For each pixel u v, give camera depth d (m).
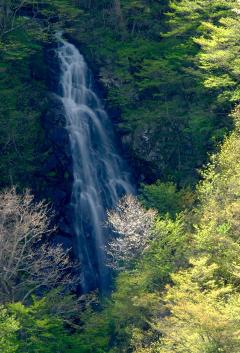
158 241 53.03
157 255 51.03
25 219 54.62
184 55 76.94
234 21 67.38
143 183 77.31
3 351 43.47
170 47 82.69
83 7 90.88
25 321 48.19
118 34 88.12
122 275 52.44
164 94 81.25
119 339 52.31
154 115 79.56
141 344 47.53
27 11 87.56
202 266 44.53
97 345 52.59
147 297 48.09
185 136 78.75
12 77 77.56
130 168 80.81
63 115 79.88
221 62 68.44
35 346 48.59
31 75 80.62
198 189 62.47
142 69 82.69
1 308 46.53
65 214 74.44
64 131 78.75
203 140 76.88
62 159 76.88
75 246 73.69
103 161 80.69
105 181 79.62
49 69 83.12
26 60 79.81
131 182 80.06
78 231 74.88
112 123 83.00
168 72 78.50
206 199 58.53
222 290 41.25
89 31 88.31
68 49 87.12
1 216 53.38
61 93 82.81
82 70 86.38
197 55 74.56
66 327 57.94
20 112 74.06
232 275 46.97
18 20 80.56
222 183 57.69
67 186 75.88
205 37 80.25
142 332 48.47
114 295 52.12
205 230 50.25
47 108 78.94
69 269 71.62
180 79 78.62
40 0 84.56
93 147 81.12
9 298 51.72
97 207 77.44
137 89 83.19
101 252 73.44
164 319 43.78
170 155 79.38
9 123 73.12
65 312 54.84
